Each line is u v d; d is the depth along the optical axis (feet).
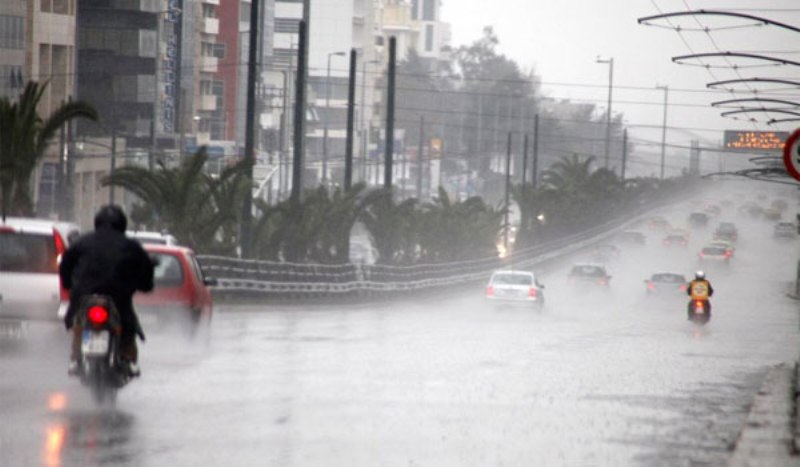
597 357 161.89
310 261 423.23
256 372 126.41
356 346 168.25
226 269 317.83
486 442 85.25
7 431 83.61
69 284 99.66
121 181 334.44
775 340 232.53
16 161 274.36
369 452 80.02
